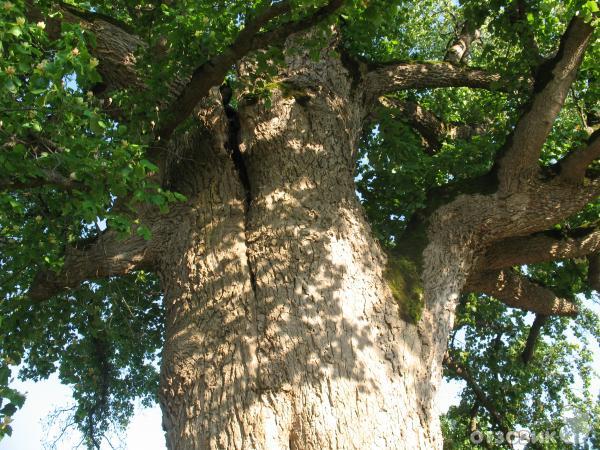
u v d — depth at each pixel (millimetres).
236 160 7781
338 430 5328
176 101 6812
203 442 5449
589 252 8625
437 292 6984
